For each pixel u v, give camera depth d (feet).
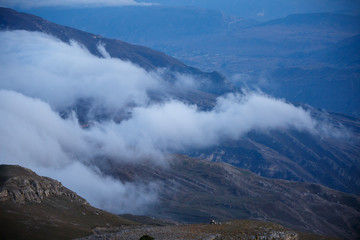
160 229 326.44
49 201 463.01
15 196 424.46
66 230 394.52
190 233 310.24
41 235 365.40
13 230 356.59
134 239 294.25
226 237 304.09
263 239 313.73
